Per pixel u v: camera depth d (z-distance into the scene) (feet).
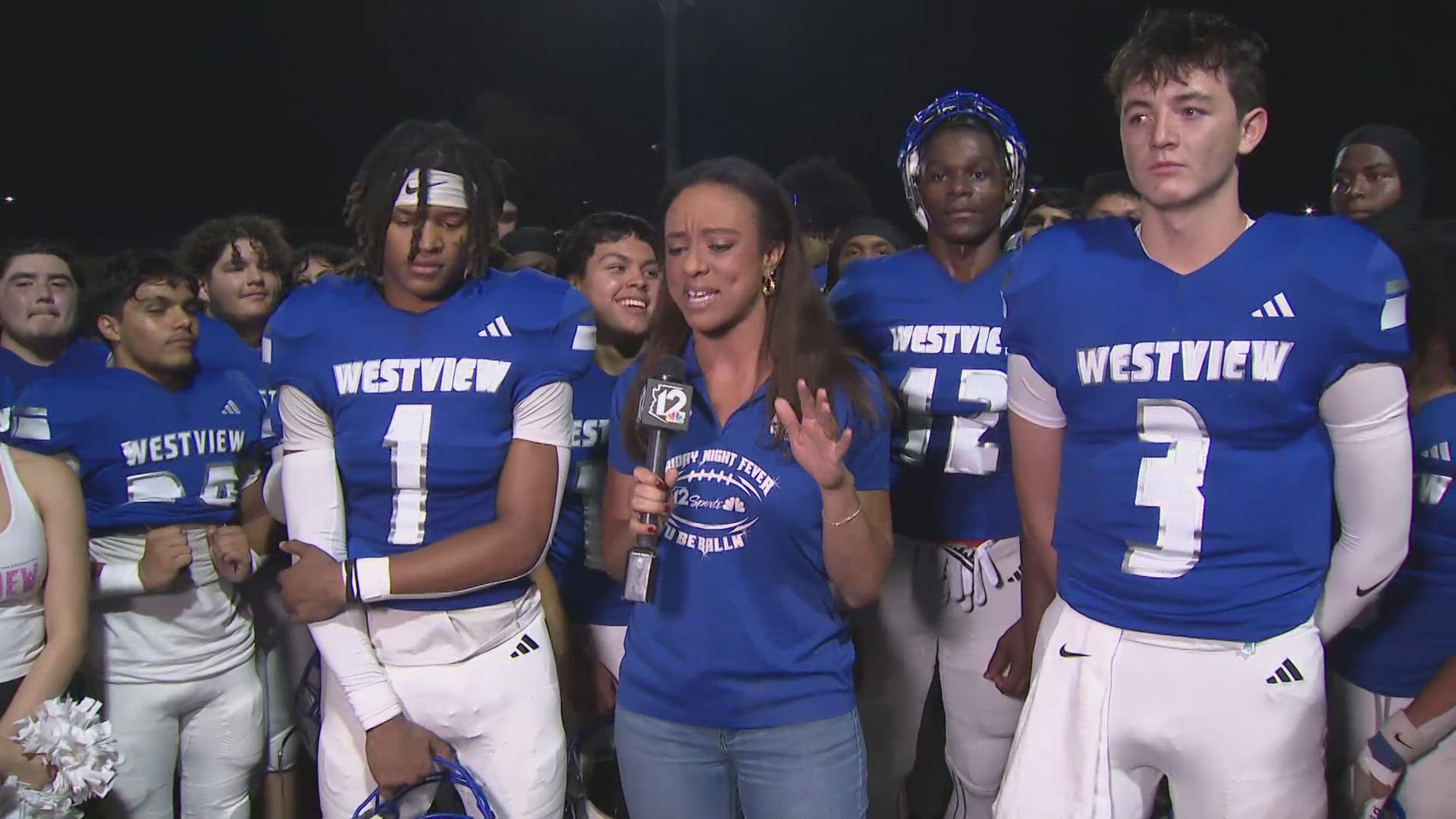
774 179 7.49
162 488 10.09
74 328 12.00
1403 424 6.30
